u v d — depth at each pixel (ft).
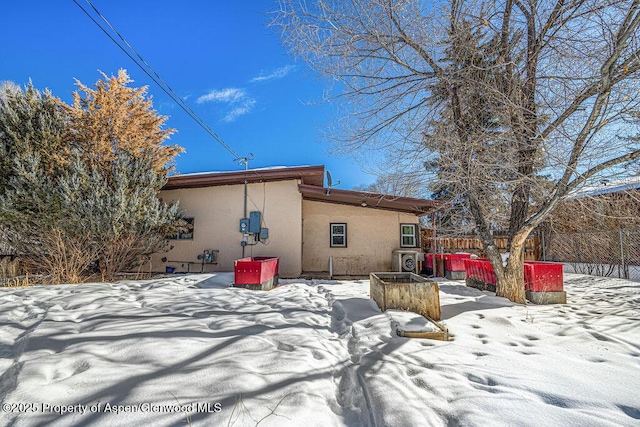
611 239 28.86
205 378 6.46
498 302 15.88
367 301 15.51
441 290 20.57
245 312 13.12
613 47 12.50
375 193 24.31
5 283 20.81
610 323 12.19
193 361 7.38
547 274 16.39
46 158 23.56
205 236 29.17
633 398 6.38
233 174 27.84
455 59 15.96
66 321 10.73
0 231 23.16
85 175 22.82
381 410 5.98
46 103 24.79
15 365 6.88
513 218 16.93
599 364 8.20
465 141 15.55
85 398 5.51
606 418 5.62
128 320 10.93
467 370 7.75
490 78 15.42
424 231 37.45
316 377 7.12
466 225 25.79
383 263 32.01
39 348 7.86
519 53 16.15
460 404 6.12
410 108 18.17
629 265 27.55
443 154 16.05
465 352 9.08
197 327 10.25
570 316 13.32
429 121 18.45
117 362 7.10
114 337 8.78
